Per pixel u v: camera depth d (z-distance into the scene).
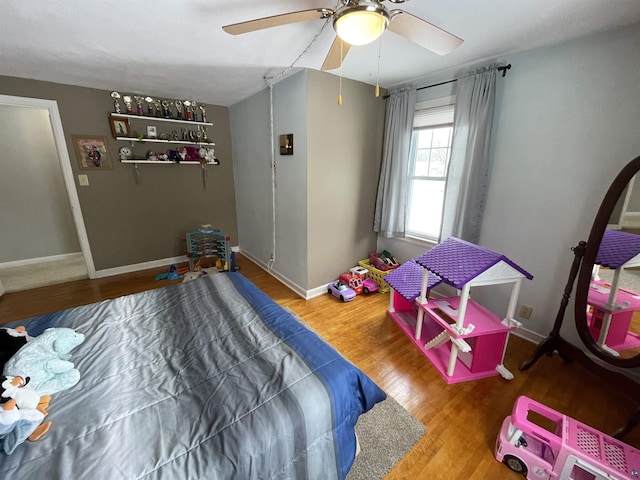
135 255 3.57
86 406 0.97
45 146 3.73
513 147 2.16
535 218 2.12
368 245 3.38
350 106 2.72
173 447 0.84
